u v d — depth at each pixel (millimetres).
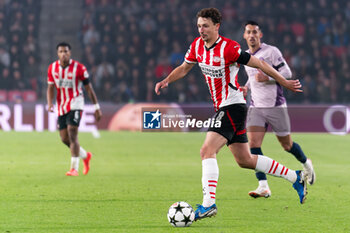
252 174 32219
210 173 18797
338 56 81812
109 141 51125
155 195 25000
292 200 24172
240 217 20531
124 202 23250
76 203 22953
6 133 57312
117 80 74375
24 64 75000
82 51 79500
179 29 81562
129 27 80562
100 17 81312
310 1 86750
